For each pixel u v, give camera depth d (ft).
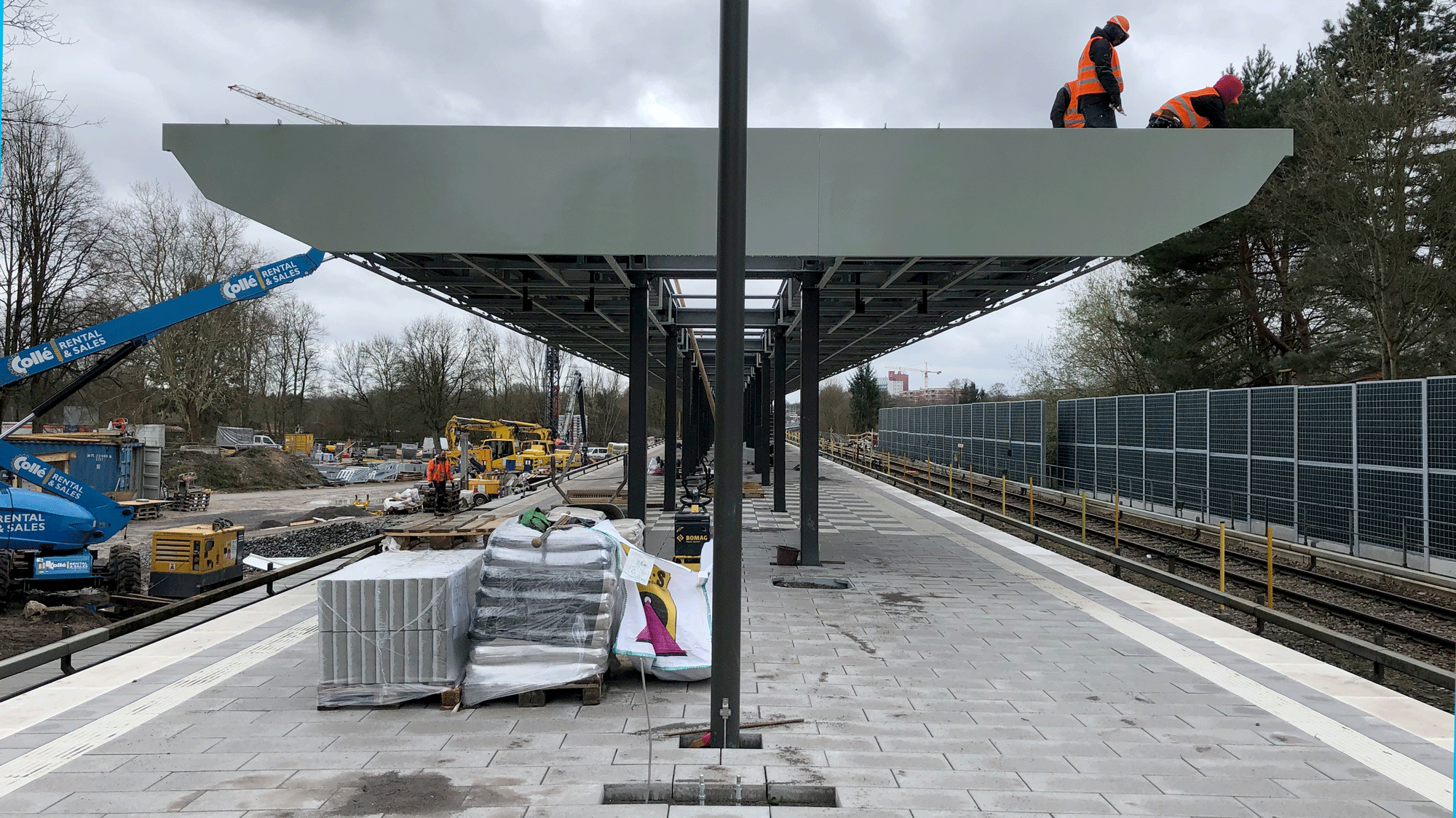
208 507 110.73
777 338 69.56
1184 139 32.24
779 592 35.96
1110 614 31.81
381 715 19.94
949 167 32.55
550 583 21.16
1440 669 21.79
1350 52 71.67
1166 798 15.47
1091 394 119.55
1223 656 25.71
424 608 20.39
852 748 17.80
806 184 32.58
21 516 42.83
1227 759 17.42
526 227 32.37
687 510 34.76
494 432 139.54
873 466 138.10
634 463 50.37
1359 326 78.74
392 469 171.32
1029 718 19.93
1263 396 57.88
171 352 157.28
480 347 253.65
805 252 32.45
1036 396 131.54
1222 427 62.80
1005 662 24.93
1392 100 67.15
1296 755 17.69
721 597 17.75
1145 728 19.29
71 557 43.78
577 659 20.83
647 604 22.91
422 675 20.36
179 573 42.65
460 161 32.42
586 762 16.89
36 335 112.16
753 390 122.11
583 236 32.37
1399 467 45.52
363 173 32.35
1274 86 81.92
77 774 16.31
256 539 69.72
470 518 40.04
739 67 17.54
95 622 41.16
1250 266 88.94
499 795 15.34
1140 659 25.36
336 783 15.88
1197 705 20.95
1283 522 55.47
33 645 36.83
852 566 42.98
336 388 255.29
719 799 15.46
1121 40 36.29
